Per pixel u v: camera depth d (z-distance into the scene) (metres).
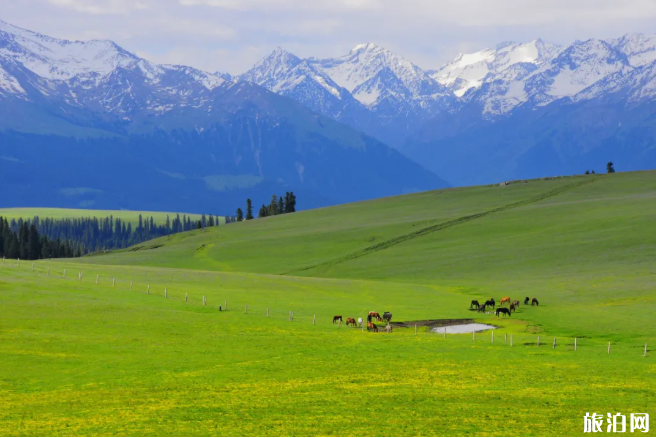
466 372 66.19
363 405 55.53
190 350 74.25
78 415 52.59
